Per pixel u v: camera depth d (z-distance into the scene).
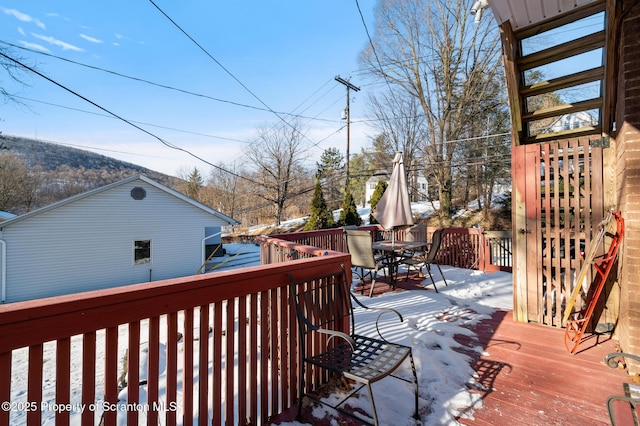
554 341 2.85
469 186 18.52
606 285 2.89
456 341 2.87
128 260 12.07
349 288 2.37
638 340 2.19
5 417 0.97
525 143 3.56
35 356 1.02
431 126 16.72
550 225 3.19
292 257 4.15
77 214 11.12
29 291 10.34
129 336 1.25
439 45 16.08
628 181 2.29
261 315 1.81
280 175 27.22
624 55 2.31
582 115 4.28
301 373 1.87
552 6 2.63
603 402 1.93
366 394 2.04
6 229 10.01
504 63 3.07
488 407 1.89
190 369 1.44
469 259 6.59
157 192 12.67
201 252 13.73
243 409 1.68
